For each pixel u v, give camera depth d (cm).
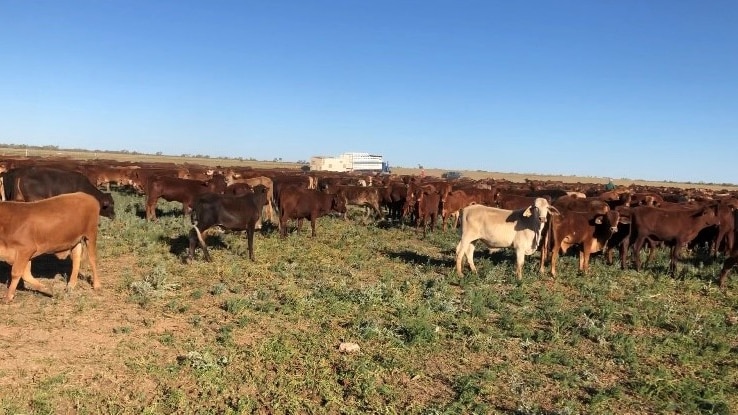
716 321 1016
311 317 941
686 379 759
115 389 655
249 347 797
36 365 700
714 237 1709
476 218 1280
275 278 1210
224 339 813
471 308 1012
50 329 817
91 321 867
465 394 671
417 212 2142
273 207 2333
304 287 1148
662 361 827
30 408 602
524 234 1259
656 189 4134
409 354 805
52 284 1042
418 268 1384
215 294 1059
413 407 645
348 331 879
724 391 729
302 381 697
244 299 1003
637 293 1223
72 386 653
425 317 953
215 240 1612
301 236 1822
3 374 667
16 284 903
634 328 977
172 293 1048
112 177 3062
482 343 853
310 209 1798
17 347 745
